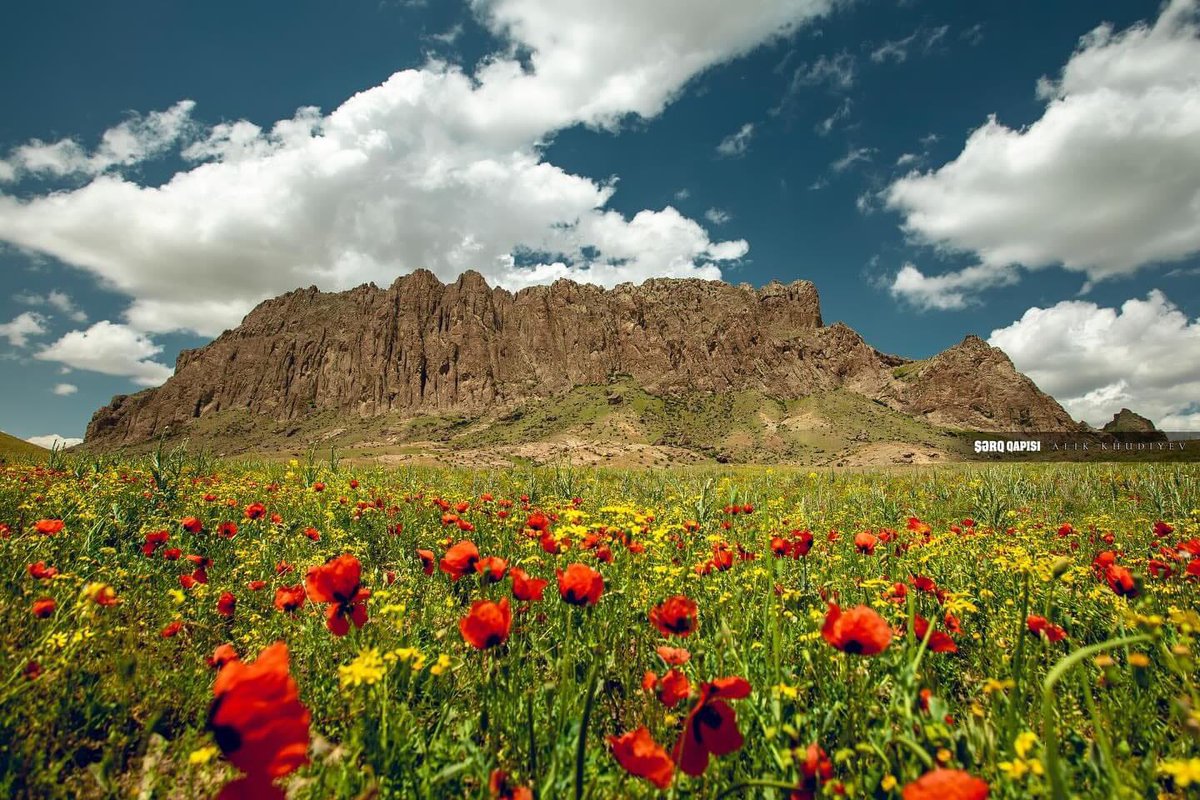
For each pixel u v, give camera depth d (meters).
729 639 3.25
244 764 1.66
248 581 6.16
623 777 2.58
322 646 4.15
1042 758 2.02
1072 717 3.06
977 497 14.14
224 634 4.78
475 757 2.62
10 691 2.93
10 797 2.62
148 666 3.73
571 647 3.78
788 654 3.77
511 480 17.64
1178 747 2.73
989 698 2.91
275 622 4.59
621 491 17.19
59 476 12.43
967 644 4.52
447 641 4.19
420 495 12.12
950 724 2.75
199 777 2.69
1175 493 13.49
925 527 7.56
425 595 5.53
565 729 2.89
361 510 9.42
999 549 6.62
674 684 2.53
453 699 3.49
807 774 1.98
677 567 5.42
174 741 2.95
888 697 3.06
